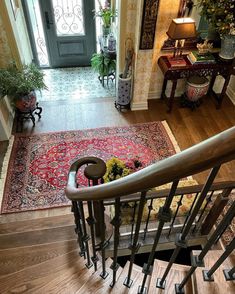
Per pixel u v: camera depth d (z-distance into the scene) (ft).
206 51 11.88
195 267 3.70
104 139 12.17
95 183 3.78
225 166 10.93
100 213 3.91
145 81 12.60
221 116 13.42
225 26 10.87
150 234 7.70
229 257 4.40
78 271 5.73
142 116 13.37
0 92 11.02
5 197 9.89
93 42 16.35
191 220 3.11
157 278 4.55
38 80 11.55
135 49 11.65
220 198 6.52
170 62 12.05
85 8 14.84
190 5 11.14
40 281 5.63
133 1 10.44
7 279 5.74
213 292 3.87
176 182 2.60
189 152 2.09
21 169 10.86
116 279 5.17
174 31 10.68
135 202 5.91
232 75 13.61
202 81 12.82
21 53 11.96
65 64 17.01
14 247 6.99
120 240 7.61
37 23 15.14
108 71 14.60
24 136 12.18
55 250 6.48
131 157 11.46
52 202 9.80
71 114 13.37
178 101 14.21
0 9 10.11
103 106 13.89
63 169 10.92
